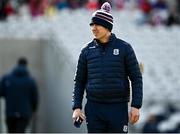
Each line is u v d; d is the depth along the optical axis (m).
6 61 49.22
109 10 18.36
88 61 18.38
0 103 46.00
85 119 19.45
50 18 53.25
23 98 39.41
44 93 48.44
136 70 18.36
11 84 39.44
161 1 58.50
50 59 46.91
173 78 49.31
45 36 49.56
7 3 55.59
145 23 56.78
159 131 41.41
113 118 18.25
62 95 43.22
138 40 53.12
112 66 18.22
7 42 49.31
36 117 47.41
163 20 57.91
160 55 51.78
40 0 56.22
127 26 54.50
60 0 58.03
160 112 43.91
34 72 48.94
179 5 60.19
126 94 18.42
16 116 39.38
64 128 42.47
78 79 18.62
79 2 58.69
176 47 52.56
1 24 52.38
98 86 18.22
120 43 18.38
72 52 46.69
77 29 51.47
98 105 18.30
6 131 44.53
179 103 46.28
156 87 48.00
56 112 44.94
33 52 49.19
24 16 55.81
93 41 18.52
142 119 41.69
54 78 45.75
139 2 59.62
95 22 18.19
